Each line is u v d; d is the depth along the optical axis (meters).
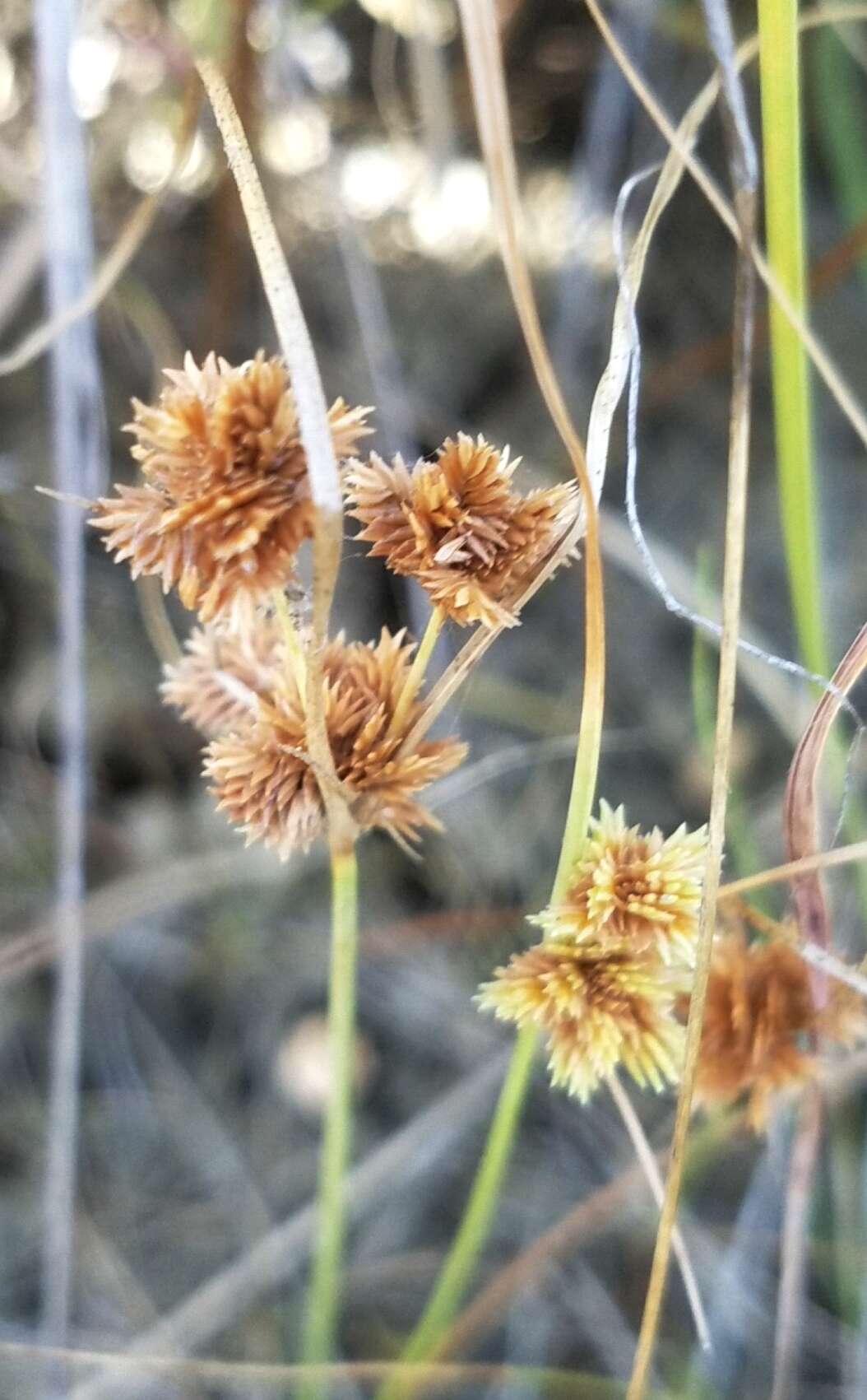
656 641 0.34
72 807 0.23
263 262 0.17
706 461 0.34
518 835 0.32
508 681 0.33
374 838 0.32
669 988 0.18
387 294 0.34
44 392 0.33
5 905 0.30
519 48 0.32
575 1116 0.28
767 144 0.19
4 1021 0.29
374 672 0.18
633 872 0.18
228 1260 0.27
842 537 0.33
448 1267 0.21
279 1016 0.30
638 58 0.29
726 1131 0.22
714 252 0.34
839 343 0.33
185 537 0.17
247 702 0.19
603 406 0.18
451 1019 0.30
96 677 0.33
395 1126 0.29
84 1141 0.28
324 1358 0.21
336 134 0.33
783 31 0.19
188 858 0.31
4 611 0.33
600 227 0.33
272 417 0.17
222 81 0.17
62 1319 0.23
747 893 0.23
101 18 0.27
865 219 0.27
